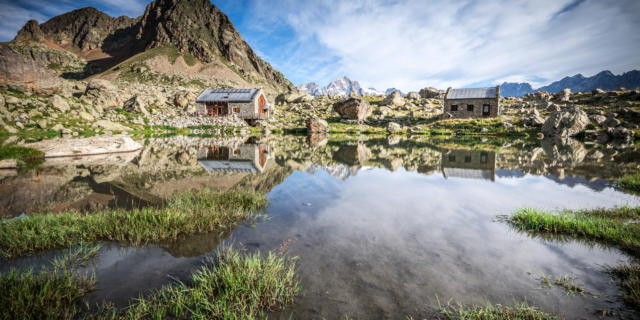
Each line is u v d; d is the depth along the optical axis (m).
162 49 187.25
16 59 34.00
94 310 3.12
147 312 3.07
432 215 6.21
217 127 46.84
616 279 3.60
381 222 5.76
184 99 62.03
